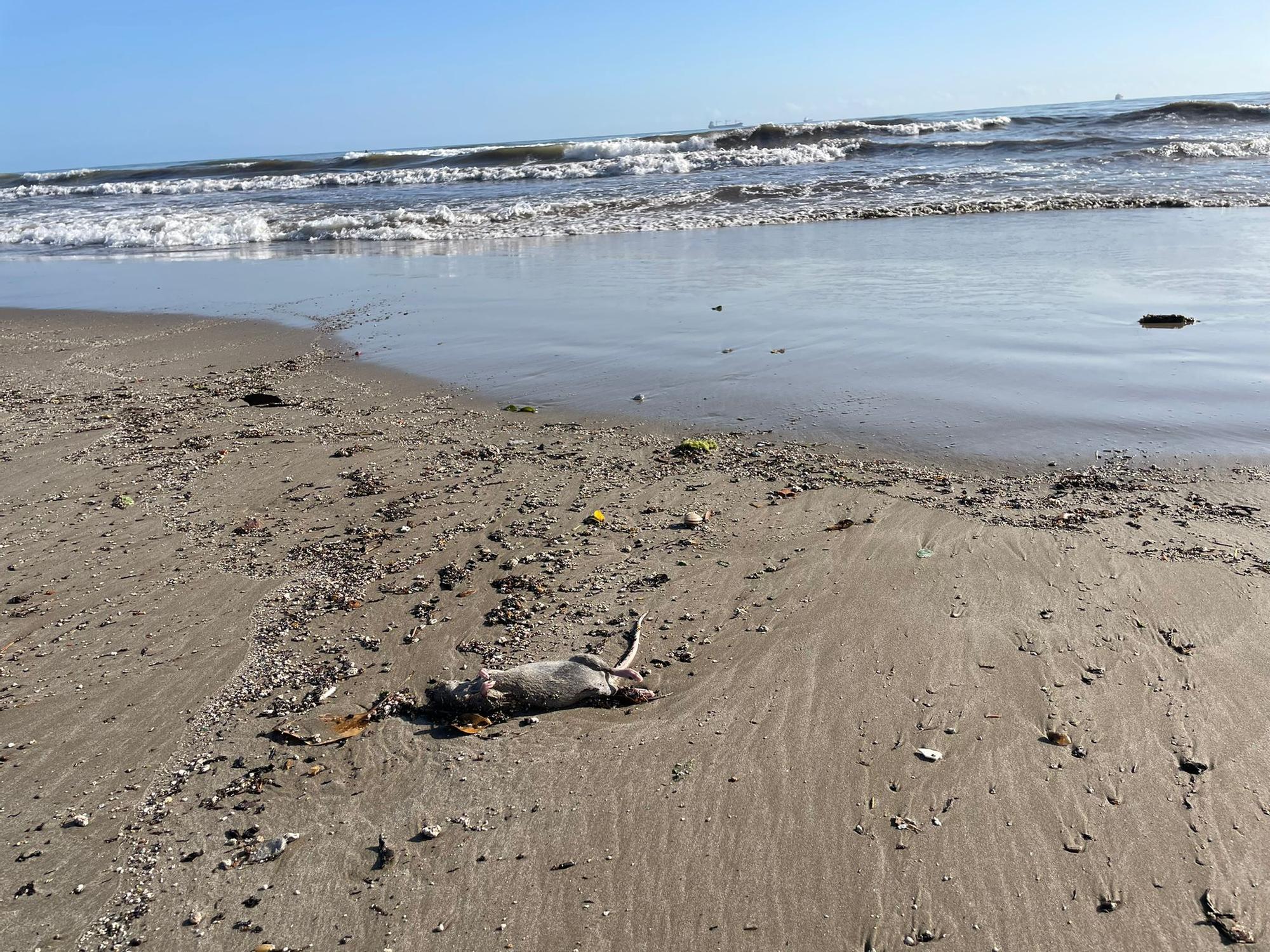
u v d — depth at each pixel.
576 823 0.84
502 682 0.98
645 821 0.84
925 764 0.87
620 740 0.93
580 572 1.21
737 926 0.75
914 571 1.15
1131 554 1.15
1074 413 1.57
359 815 0.87
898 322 2.18
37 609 1.21
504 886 0.79
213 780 0.92
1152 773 0.84
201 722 0.99
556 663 1.01
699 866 0.80
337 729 0.97
